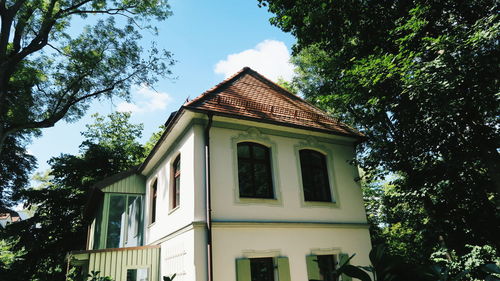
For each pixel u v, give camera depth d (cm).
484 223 812
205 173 784
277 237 802
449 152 771
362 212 986
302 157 970
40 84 1522
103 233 1227
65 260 948
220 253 715
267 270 772
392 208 1352
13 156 2294
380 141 902
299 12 964
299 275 790
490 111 677
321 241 863
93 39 1488
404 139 839
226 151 825
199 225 723
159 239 1020
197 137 810
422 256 1272
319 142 1006
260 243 773
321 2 938
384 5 922
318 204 910
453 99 631
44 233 1961
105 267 877
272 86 1184
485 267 175
